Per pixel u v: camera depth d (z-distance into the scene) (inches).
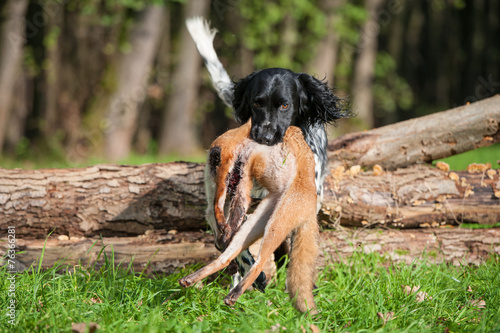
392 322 201.8
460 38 1528.1
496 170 292.0
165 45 1066.7
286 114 246.5
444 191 284.0
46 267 248.1
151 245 258.8
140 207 269.9
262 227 203.2
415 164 313.7
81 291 221.6
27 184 263.1
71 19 950.4
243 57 1079.0
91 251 253.6
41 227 262.8
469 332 198.5
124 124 823.7
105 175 271.7
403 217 282.0
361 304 214.1
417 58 1657.2
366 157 310.5
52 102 973.8
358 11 971.9
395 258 269.4
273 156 209.5
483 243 276.5
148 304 214.5
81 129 821.9
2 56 801.6
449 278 248.1
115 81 815.7
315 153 269.9
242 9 933.8
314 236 201.6
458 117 310.5
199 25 343.3
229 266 237.0
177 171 275.7
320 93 264.7
